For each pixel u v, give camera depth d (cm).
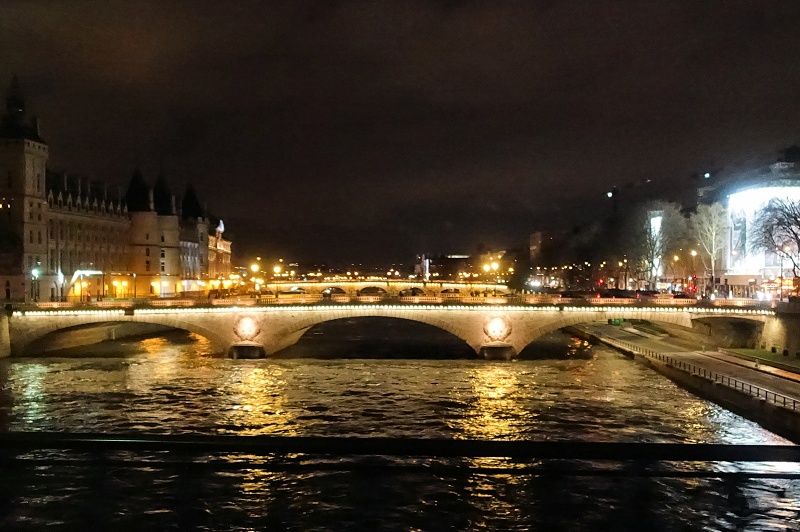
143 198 19238
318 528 3275
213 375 8431
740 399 6075
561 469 3444
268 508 3406
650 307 9531
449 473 3606
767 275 12912
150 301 10769
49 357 10006
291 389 7500
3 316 9838
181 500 3397
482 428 5812
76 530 3152
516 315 9831
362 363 9462
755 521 3344
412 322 17438
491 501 3475
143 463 3497
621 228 18762
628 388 7506
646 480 3662
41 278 14425
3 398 7025
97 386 7669
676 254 16062
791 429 5097
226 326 10088
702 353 9244
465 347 11406
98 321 9962
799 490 3528
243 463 3622
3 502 3272
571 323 9725
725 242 13938
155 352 10688
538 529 3303
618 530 3300
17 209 13988
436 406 6650
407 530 3303
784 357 8281
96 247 17175
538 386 7650
